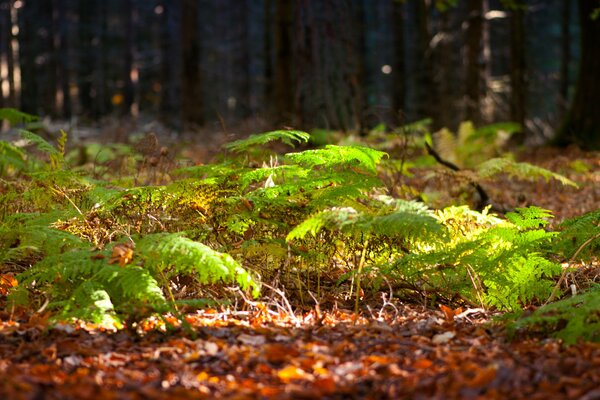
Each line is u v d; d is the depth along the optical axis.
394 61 26.92
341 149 5.52
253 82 45.53
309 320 4.74
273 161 7.12
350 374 3.53
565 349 3.93
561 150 16.59
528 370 3.50
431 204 8.14
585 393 3.22
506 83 28.61
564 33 32.56
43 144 6.63
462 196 8.84
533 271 5.19
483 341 4.15
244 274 4.43
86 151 12.02
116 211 5.58
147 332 4.30
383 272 5.19
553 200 10.12
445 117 23.92
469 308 5.26
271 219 5.35
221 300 4.80
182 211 5.52
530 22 37.03
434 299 5.33
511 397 3.20
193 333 4.15
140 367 3.68
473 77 21.64
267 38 28.86
